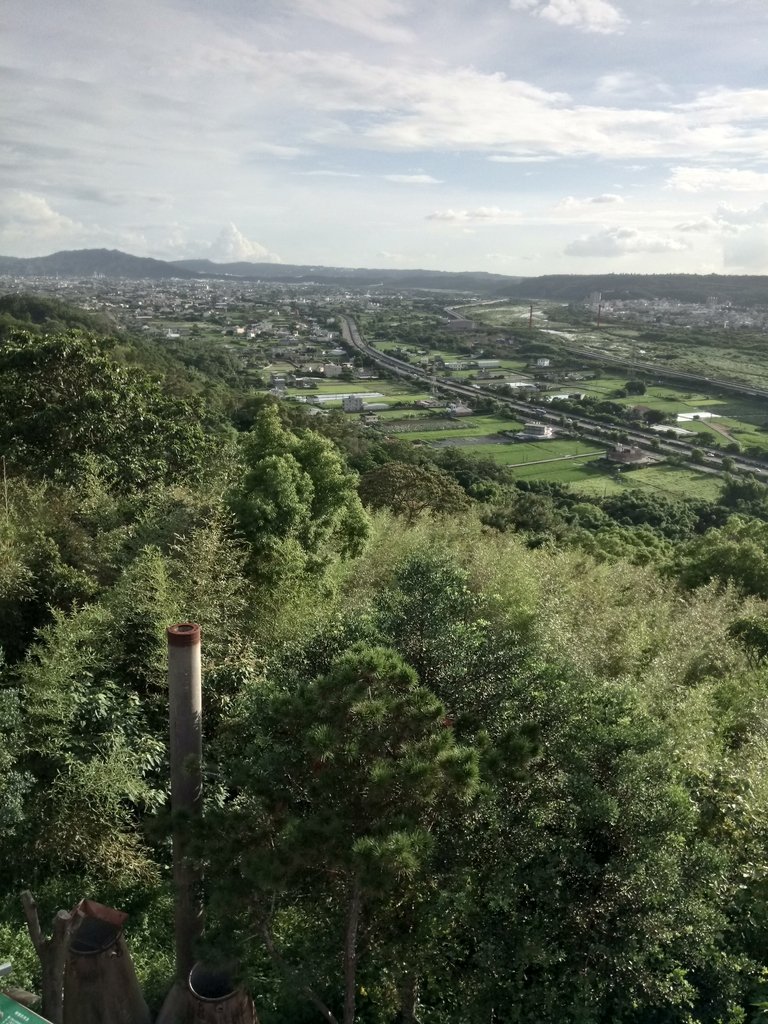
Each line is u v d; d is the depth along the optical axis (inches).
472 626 346.0
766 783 378.9
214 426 1694.1
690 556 1146.7
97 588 483.2
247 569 581.9
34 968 329.4
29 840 373.7
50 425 828.0
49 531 529.0
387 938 261.4
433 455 2765.7
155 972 333.1
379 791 233.0
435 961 269.1
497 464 2834.6
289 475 643.5
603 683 345.1
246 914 255.3
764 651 734.5
